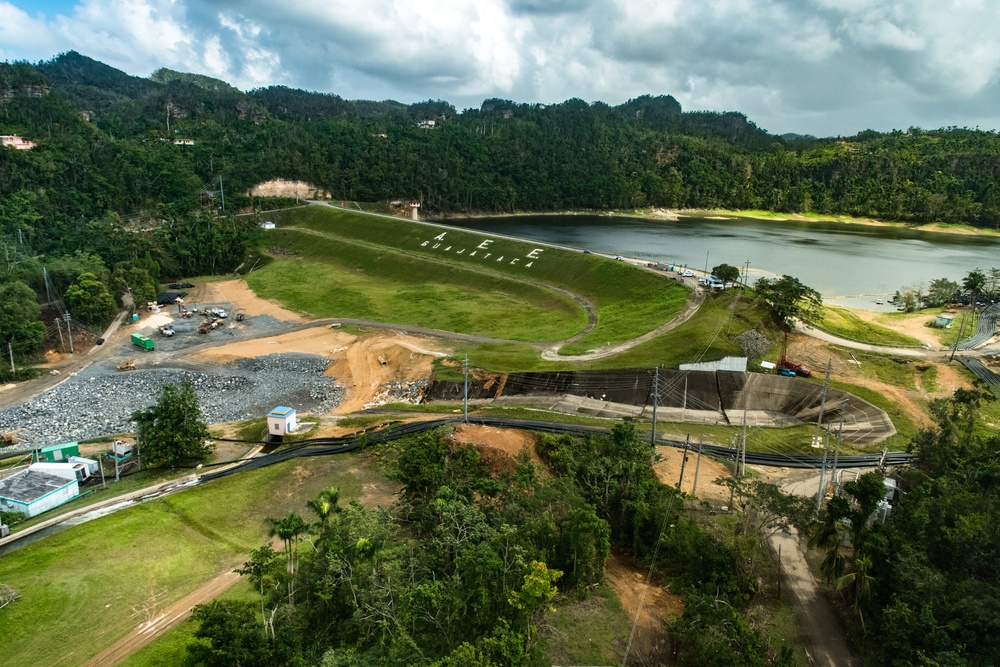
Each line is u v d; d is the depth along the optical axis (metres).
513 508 55.78
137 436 86.12
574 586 54.81
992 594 40.56
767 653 44.72
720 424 92.75
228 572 60.03
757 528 57.12
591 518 54.19
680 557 57.53
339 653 40.59
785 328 122.25
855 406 92.94
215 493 73.94
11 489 72.12
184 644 49.66
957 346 118.75
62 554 61.56
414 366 119.19
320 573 49.12
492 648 39.47
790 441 85.75
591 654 47.62
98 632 51.59
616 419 93.88
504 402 102.88
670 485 70.75
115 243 188.62
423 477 65.56
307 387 115.19
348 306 165.25
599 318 145.88
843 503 53.19
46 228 189.38
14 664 48.16
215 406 106.75
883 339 124.56
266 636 42.97
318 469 79.88
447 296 172.62
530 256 193.38
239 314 159.00
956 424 76.81
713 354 106.75
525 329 141.75
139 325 149.12
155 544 64.06
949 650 39.97
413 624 43.34
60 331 134.25
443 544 50.72
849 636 49.25
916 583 44.25
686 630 46.47
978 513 48.12
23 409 104.19
